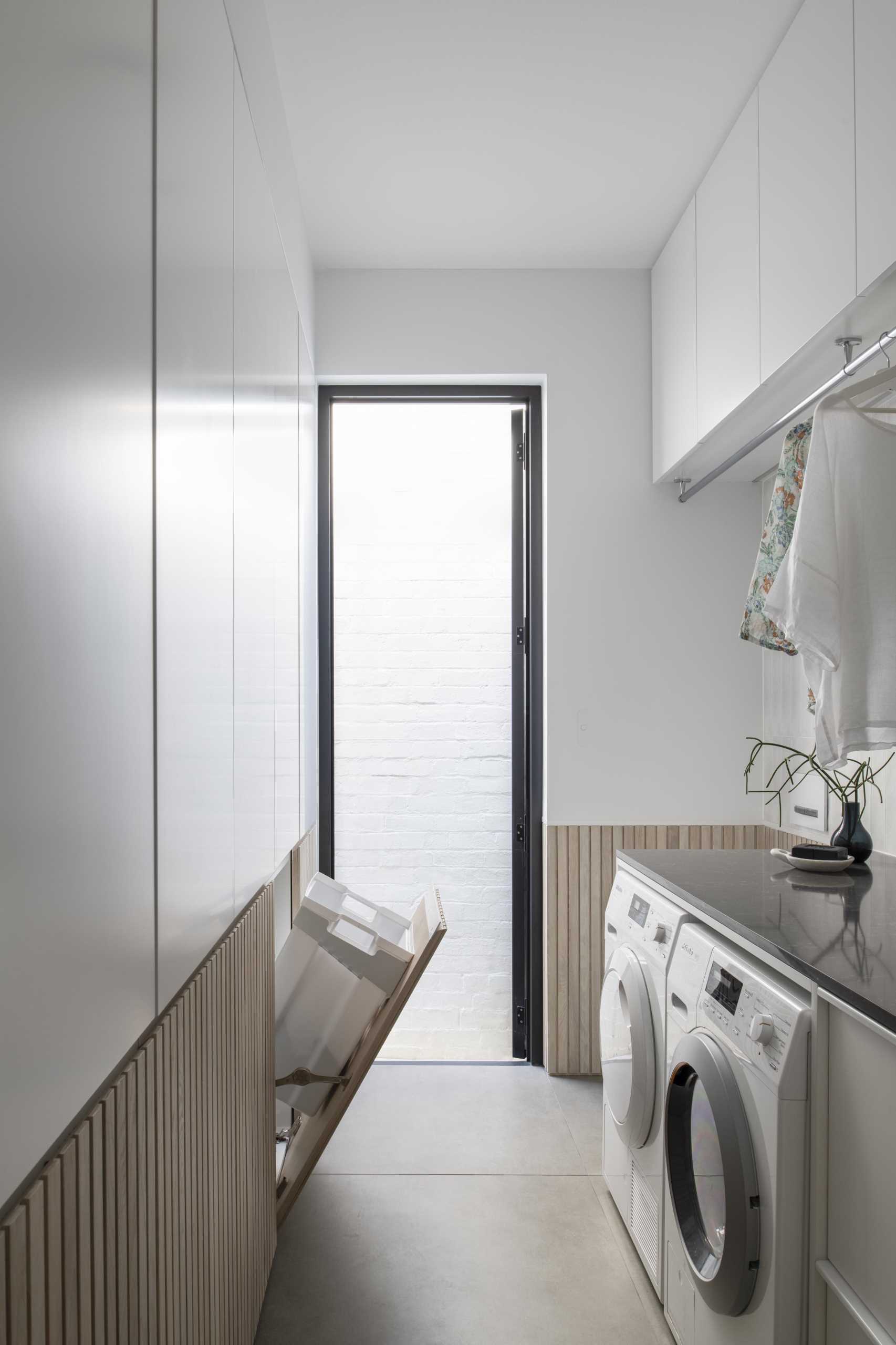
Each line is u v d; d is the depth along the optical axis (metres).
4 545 0.69
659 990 2.15
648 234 3.31
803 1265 1.46
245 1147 1.77
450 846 3.71
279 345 2.33
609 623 3.56
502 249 3.42
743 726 3.56
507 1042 3.69
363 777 3.71
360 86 2.48
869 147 1.78
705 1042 1.76
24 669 0.73
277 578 2.25
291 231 2.71
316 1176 2.73
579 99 2.55
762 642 2.48
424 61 2.39
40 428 0.76
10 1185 0.70
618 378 3.58
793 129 2.18
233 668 1.61
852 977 1.39
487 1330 2.05
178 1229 1.24
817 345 2.10
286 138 2.60
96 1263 0.91
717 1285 1.62
